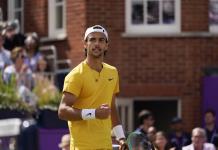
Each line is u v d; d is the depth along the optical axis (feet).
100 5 117.91
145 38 118.83
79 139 56.29
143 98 119.44
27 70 101.71
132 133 59.21
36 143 50.11
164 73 119.34
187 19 119.34
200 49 119.34
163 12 119.44
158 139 95.14
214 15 119.96
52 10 122.83
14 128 50.06
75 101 56.03
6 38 112.57
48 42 122.11
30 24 124.67
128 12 118.83
